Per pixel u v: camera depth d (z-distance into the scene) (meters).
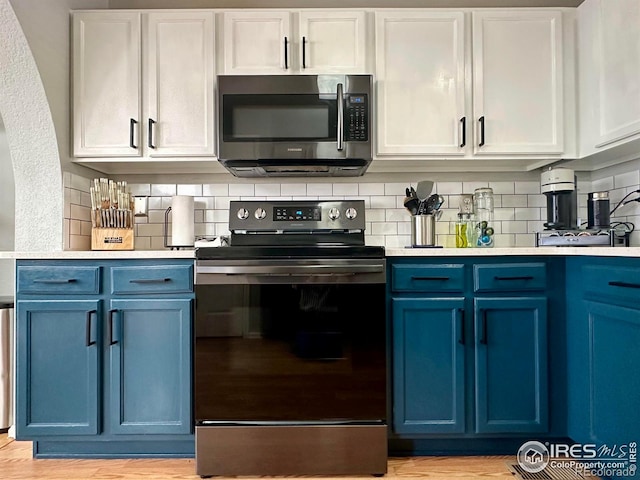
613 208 2.11
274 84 1.89
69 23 1.96
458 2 2.32
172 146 1.97
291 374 1.64
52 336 1.67
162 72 1.96
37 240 1.89
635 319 1.30
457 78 1.96
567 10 1.98
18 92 1.79
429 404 1.69
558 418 1.69
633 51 1.62
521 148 1.96
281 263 1.63
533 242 2.29
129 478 1.62
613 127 1.73
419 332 1.69
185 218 2.08
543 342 1.68
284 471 1.63
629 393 1.33
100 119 1.96
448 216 2.30
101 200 1.95
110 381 1.67
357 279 1.64
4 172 2.38
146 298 1.68
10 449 1.84
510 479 1.59
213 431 1.63
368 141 1.89
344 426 1.63
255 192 2.30
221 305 1.64
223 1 2.32
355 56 1.96
